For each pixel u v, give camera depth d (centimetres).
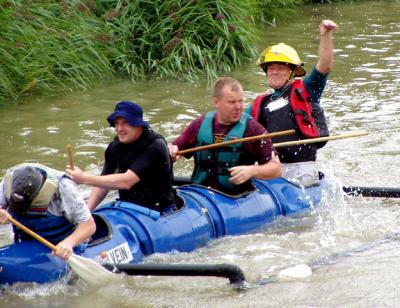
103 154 2102
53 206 1288
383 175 1948
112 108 2517
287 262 1440
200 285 1337
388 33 3716
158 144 1476
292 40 3531
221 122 1623
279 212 1661
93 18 2988
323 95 2659
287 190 1703
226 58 3012
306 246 1523
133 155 1474
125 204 1481
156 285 1334
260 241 1548
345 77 2895
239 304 1250
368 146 2161
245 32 3120
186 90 2731
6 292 1296
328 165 2020
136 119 1446
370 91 2702
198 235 1509
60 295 1295
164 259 1440
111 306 1260
